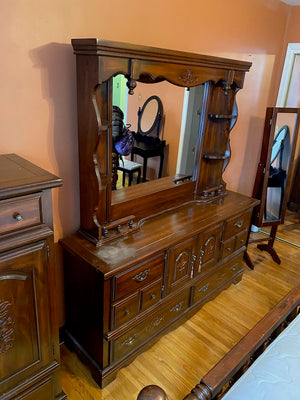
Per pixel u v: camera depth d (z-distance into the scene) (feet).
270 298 7.73
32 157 4.76
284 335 3.77
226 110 6.92
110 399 5.07
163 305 5.83
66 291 5.73
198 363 5.83
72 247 5.01
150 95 5.67
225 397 3.02
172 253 5.56
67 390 5.19
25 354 4.01
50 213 3.68
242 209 6.94
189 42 6.41
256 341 3.33
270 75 9.39
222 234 6.82
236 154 9.45
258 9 7.84
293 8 8.99
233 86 6.72
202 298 7.00
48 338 4.22
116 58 4.29
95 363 5.26
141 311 5.44
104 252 4.89
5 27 3.98
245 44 7.90
